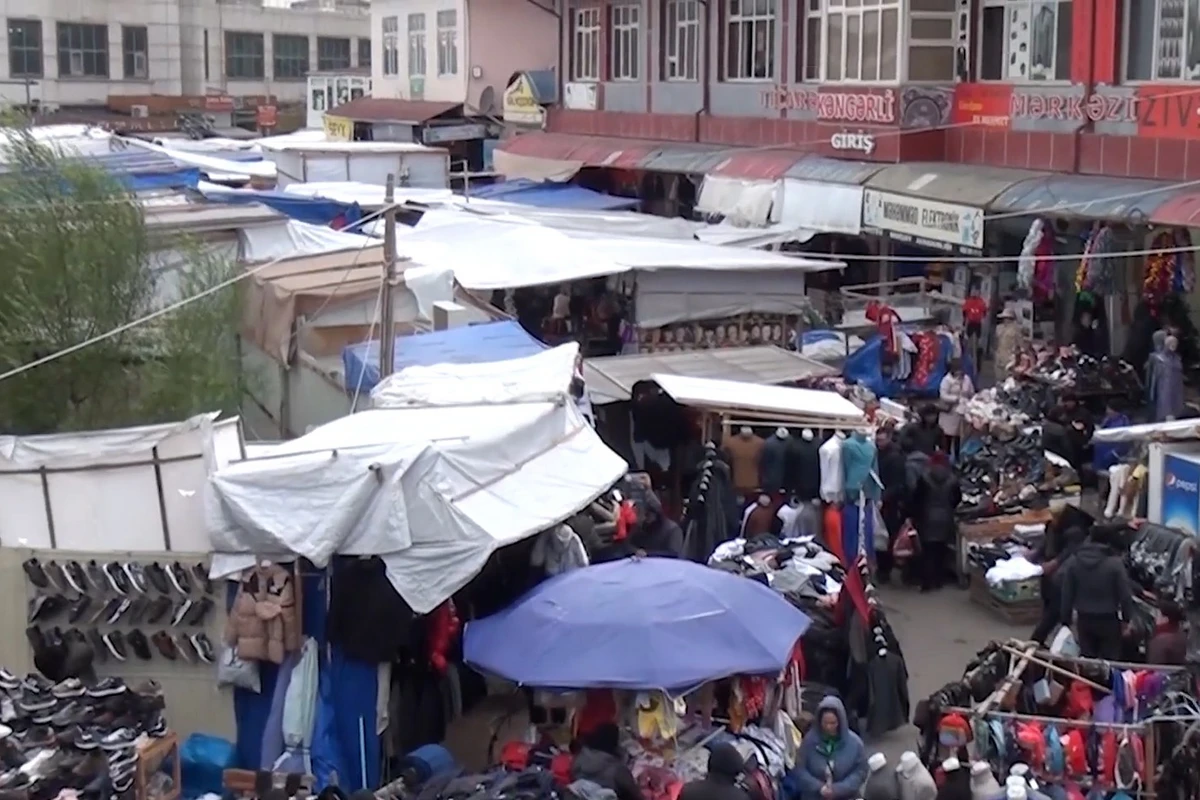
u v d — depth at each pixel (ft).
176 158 97.55
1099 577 39.17
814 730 33.35
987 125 76.13
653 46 103.86
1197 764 32.42
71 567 34.83
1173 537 42.88
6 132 49.55
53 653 33.99
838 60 84.28
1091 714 34.81
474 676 38.09
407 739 35.06
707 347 66.39
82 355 46.11
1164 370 59.36
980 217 68.64
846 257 72.13
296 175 109.60
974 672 36.09
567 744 34.37
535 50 131.34
